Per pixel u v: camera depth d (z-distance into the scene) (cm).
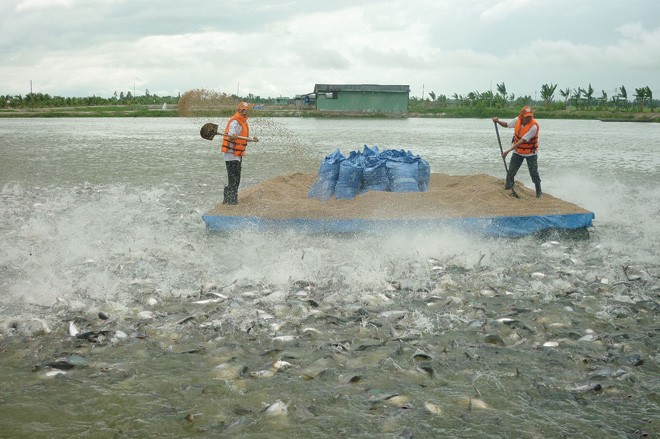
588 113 9138
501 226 1007
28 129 4669
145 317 645
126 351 567
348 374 515
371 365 538
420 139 3753
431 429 436
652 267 857
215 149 2844
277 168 2130
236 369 527
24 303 693
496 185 1271
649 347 579
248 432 432
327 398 479
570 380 512
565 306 693
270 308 673
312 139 3594
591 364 541
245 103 1107
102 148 2869
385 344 581
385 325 628
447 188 1288
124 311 664
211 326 621
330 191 1164
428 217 1004
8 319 632
